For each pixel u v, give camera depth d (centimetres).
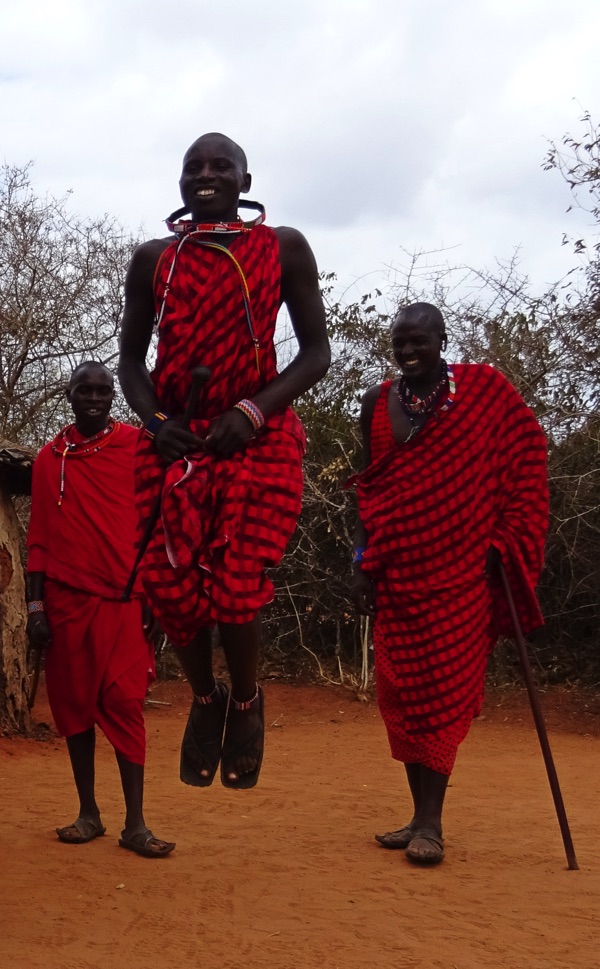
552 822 585
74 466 532
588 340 1140
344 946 369
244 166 347
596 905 421
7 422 1450
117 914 399
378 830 564
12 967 340
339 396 1242
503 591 534
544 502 532
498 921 399
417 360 532
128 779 511
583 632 1159
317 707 1049
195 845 519
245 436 317
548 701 1047
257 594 318
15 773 712
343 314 1252
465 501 522
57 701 527
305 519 1206
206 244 330
